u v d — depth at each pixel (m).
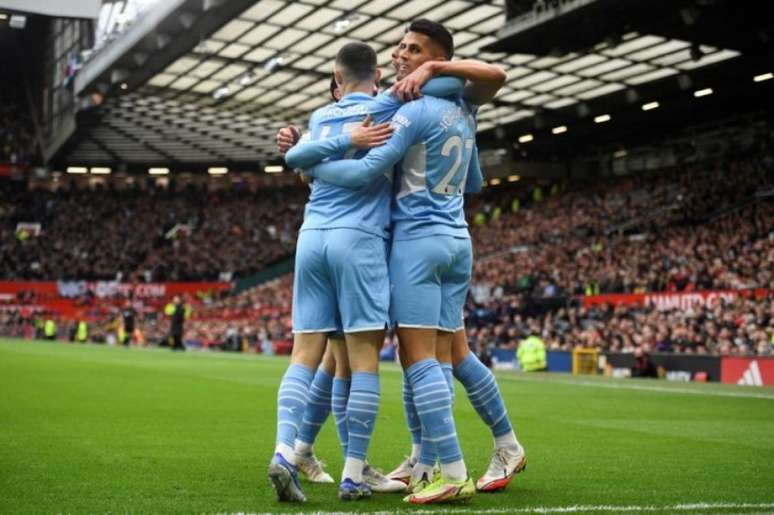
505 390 18.30
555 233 49.78
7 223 66.75
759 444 8.48
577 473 6.47
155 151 62.84
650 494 5.51
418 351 5.43
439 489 5.13
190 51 37.31
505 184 59.75
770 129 46.19
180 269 64.44
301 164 5.48
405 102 5.40
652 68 37.19
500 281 45.22
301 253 5.50
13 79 70.19
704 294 33.47
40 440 7.82
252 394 14.44
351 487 5.29
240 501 5.09
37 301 61.53
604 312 35.50
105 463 6.50
